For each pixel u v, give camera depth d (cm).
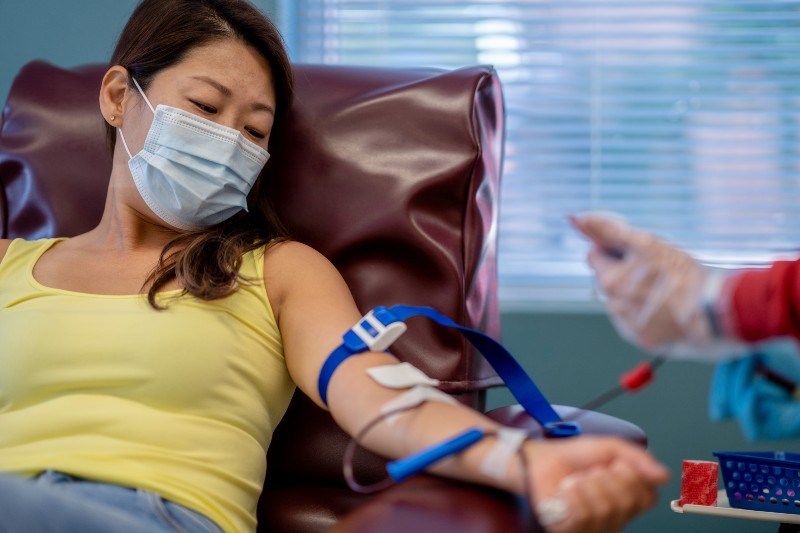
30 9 241
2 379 135
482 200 157
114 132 157
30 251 153
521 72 242
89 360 133
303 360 131
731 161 236
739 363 100
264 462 140
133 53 151
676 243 236
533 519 90
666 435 221
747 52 235
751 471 162
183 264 141
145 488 125
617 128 239
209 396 134
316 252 148
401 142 156
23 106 173
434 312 128
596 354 224
